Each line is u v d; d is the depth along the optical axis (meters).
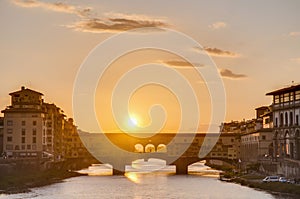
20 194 179.75
